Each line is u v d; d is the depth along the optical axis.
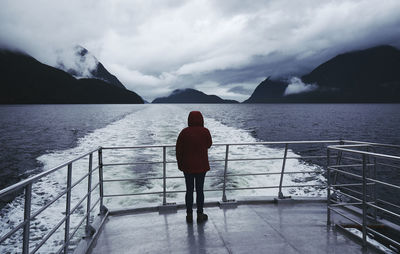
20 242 5.75
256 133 30.86
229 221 3.77
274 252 2.92
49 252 5.14
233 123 43.28
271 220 3.80
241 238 3.25
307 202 4.49
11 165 15.31
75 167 11.56
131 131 27.03
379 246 2.90
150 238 3.28
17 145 22.83
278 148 19.00
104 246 3.10
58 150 19.36
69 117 61.81
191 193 3.67
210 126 34.12
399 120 55.59
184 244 3.11
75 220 6.59
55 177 10.27
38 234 6.02
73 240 5.57
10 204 7.95
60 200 8.00
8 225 6.64
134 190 8.54
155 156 13.89
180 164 3.60
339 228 3.42
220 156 13.74
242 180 9.67
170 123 36.03
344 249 2.97
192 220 3.71
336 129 37.59
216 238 3.26
